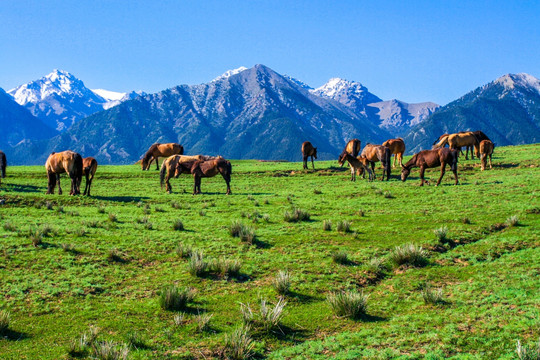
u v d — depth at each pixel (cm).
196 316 1052
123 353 822
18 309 1062
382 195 2812
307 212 2219
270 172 4372
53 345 897
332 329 1004
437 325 966
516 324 914
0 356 845
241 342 885
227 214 2341
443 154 2980
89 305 1108
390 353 842
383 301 1166
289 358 867
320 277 1341
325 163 5269
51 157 2733
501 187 2791
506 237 1705
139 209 2425
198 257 1494
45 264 1377
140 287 1248
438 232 1725
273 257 1546
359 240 1766
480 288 1195
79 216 2172
